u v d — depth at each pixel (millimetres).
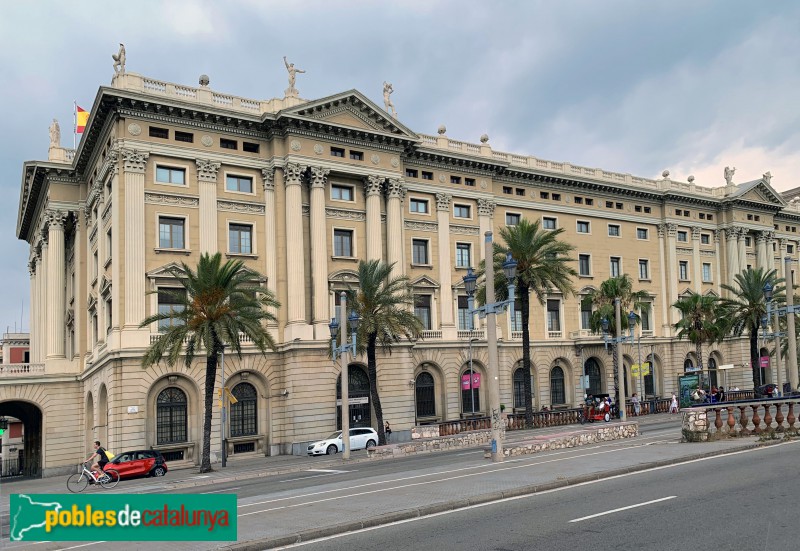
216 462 42656
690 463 21031
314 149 48438
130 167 42531
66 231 57844
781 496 14688
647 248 71312
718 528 12094
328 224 49344
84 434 51344
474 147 59344
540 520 13438
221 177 46219
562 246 48875
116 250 42031
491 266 26812
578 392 63469
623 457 22531
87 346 52406
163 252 43375
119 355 40625
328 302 48125
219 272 36188
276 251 47531
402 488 18234
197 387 43281
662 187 72938
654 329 70562
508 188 61906
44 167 53812
